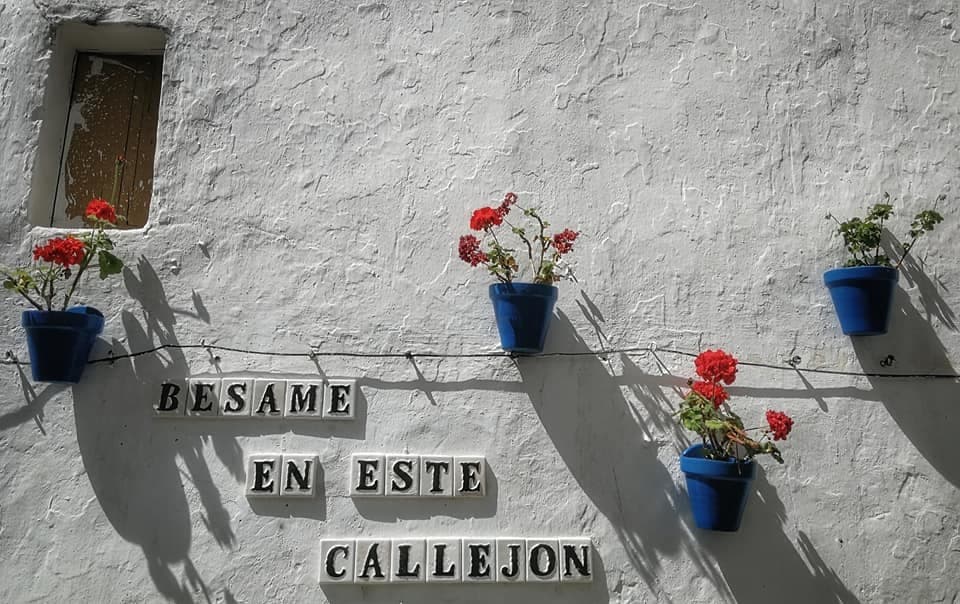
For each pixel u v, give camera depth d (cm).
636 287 317
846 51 348
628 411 305
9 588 275
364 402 300
